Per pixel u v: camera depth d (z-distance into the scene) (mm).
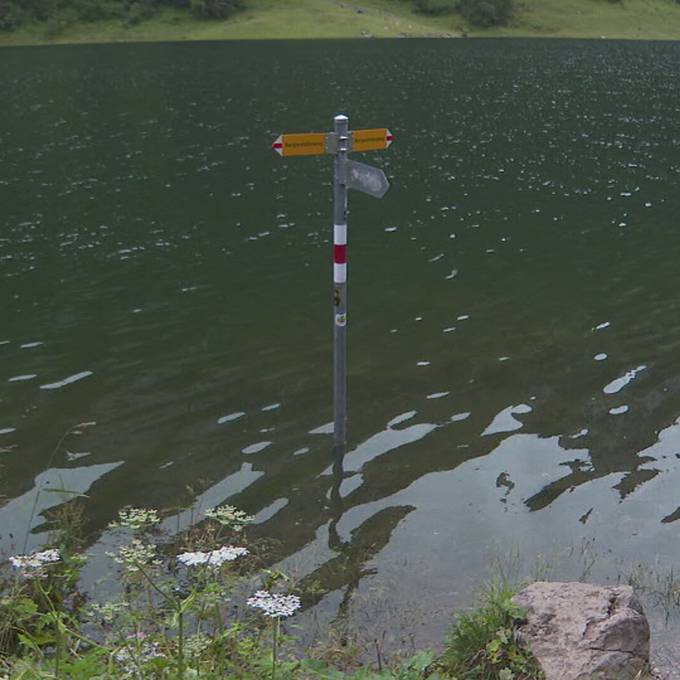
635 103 62062
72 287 20672
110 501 10727
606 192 32406
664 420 12977
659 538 9828
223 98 62375
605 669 6238
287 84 71688
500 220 27859
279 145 9781
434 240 25203
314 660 5938
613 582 8828
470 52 110812
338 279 11125
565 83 75625
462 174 36469
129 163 38906
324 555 9477
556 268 21938
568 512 10438
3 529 10000
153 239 25625
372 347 16219
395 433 12594
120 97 62688
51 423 13023
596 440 12352
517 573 9062
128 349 16312
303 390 14195
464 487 11055
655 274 21281
